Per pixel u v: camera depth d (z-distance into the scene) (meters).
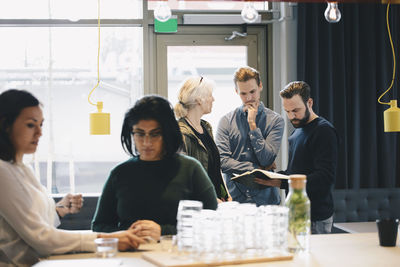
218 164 3.14
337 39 4.71
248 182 3.08
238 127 3.85
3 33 4.57
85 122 4.70
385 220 2.06
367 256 1.91
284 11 4.74
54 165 4.65
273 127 3.83
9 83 4.60
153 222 2.05
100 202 2.24
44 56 4.62
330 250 2.00
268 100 4.86
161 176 2.15
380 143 4.81
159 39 4.72
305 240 1.94
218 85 4.82
